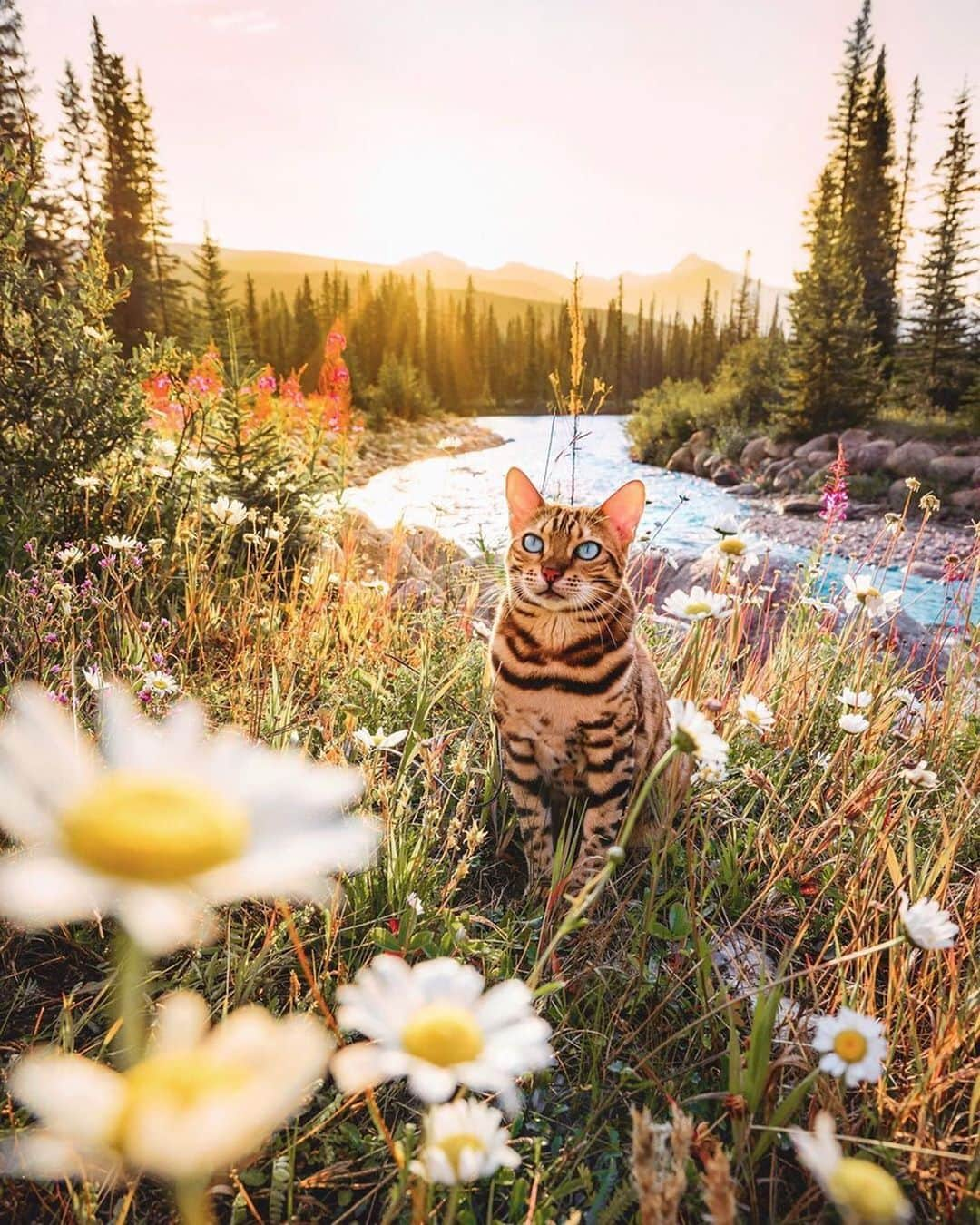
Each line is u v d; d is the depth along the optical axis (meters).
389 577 5.44
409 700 3.70
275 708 3.02
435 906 2.52
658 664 4.33
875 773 2.95
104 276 5.40
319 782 0.75
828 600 5.02
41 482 4.64
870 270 35.22
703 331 68.25
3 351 4.74
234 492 5.88
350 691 3.69
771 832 3.02
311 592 4.79
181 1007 0.65
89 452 4.80
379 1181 1.76
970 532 15.53
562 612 3.03
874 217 35.50
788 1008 2.36
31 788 0.66
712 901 2.82
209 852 0.64
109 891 0.61
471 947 2.32
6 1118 1.64
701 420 28.53
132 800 0.66
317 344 51.31
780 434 24.98
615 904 2.83
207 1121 0.55
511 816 3.28
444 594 5.12
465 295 77.25
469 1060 0.90
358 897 2.42
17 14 11.67
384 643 4.28
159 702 2.73
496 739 3.44
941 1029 1.99
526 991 0.98
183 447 5.18
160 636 3.72
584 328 4.29
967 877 2.89
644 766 3.34
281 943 2.26
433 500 6.80
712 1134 1.96
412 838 2.61
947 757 3.57
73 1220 1.60
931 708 3.84
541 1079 2.08
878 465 20.36
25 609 3.12
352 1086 0.90
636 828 3.26
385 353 55.56
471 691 3.90
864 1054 1.43
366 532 7.18
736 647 3.99
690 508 18.23
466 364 63.81
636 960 2.34
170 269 32.12
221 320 31.56
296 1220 1.59
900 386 31.05
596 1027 2.21
